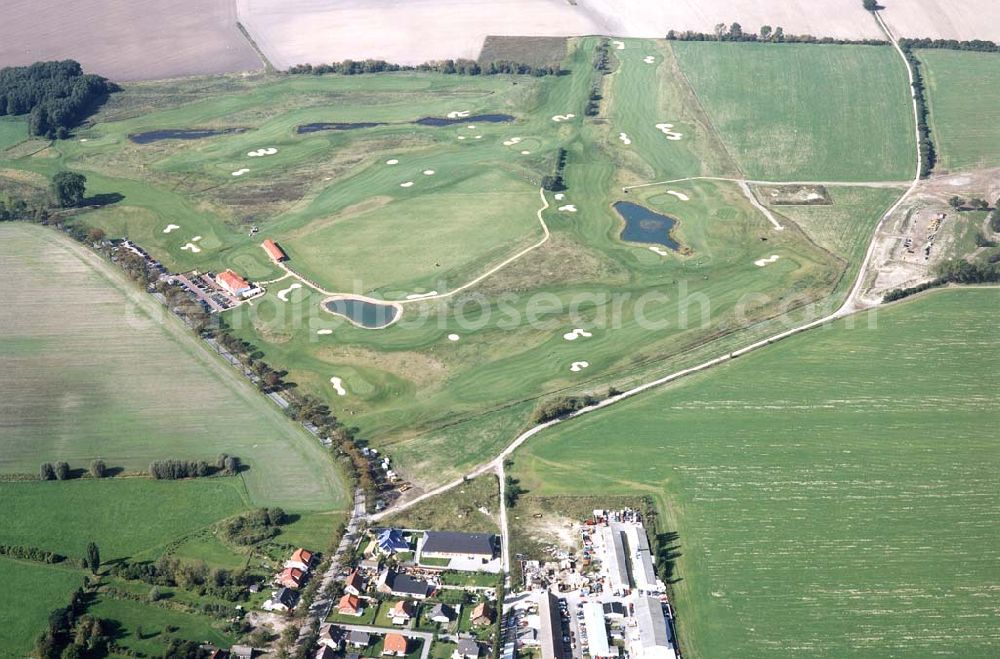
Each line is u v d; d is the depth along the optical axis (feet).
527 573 554.05
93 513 604.90
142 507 609.01
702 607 529.04
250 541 578.66
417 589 541.75
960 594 530.68
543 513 597.11
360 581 548.72
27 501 615.57
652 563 554.05
